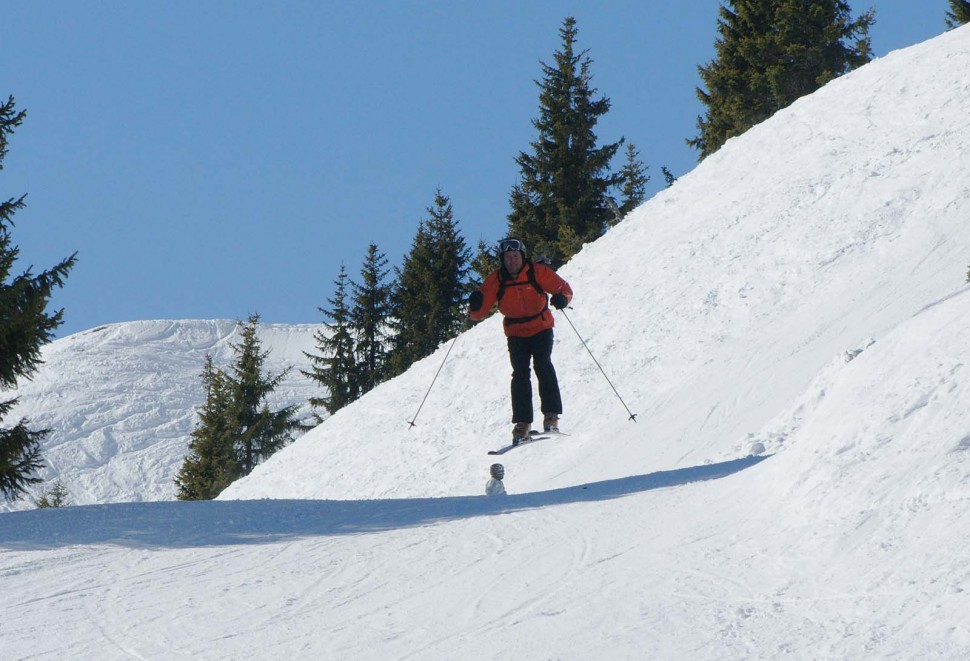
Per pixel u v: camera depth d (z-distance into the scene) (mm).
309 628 9969
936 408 11055
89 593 11570
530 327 22500
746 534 11352
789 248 48406
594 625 9203
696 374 41469
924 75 60594
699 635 8500
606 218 112000
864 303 40094
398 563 12594
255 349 116250
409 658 8875
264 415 113312
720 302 47031
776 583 9531
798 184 54781
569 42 114750
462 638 9312
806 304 43281
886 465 10727
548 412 22422
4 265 35531
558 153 112500
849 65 101938
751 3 106438
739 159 63688
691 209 60375
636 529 13031
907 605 8141
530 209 112812
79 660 9117
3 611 10875
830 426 12430
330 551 13539
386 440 50625
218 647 9438
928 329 12859
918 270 40969
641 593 10008
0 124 37031
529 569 11648
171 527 15461
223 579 12133
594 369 46875
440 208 125250
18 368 35656
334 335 126438
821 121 62125
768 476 13164
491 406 48625
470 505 16828
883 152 53656
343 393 124625
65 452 180625
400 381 58125
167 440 188375
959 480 9672
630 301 52250
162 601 11156
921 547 9047
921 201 46906
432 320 122125
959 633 7414
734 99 107750
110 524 15664
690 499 14352
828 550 9852
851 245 46031
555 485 35250
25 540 14531
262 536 14758
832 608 8562
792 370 36688
